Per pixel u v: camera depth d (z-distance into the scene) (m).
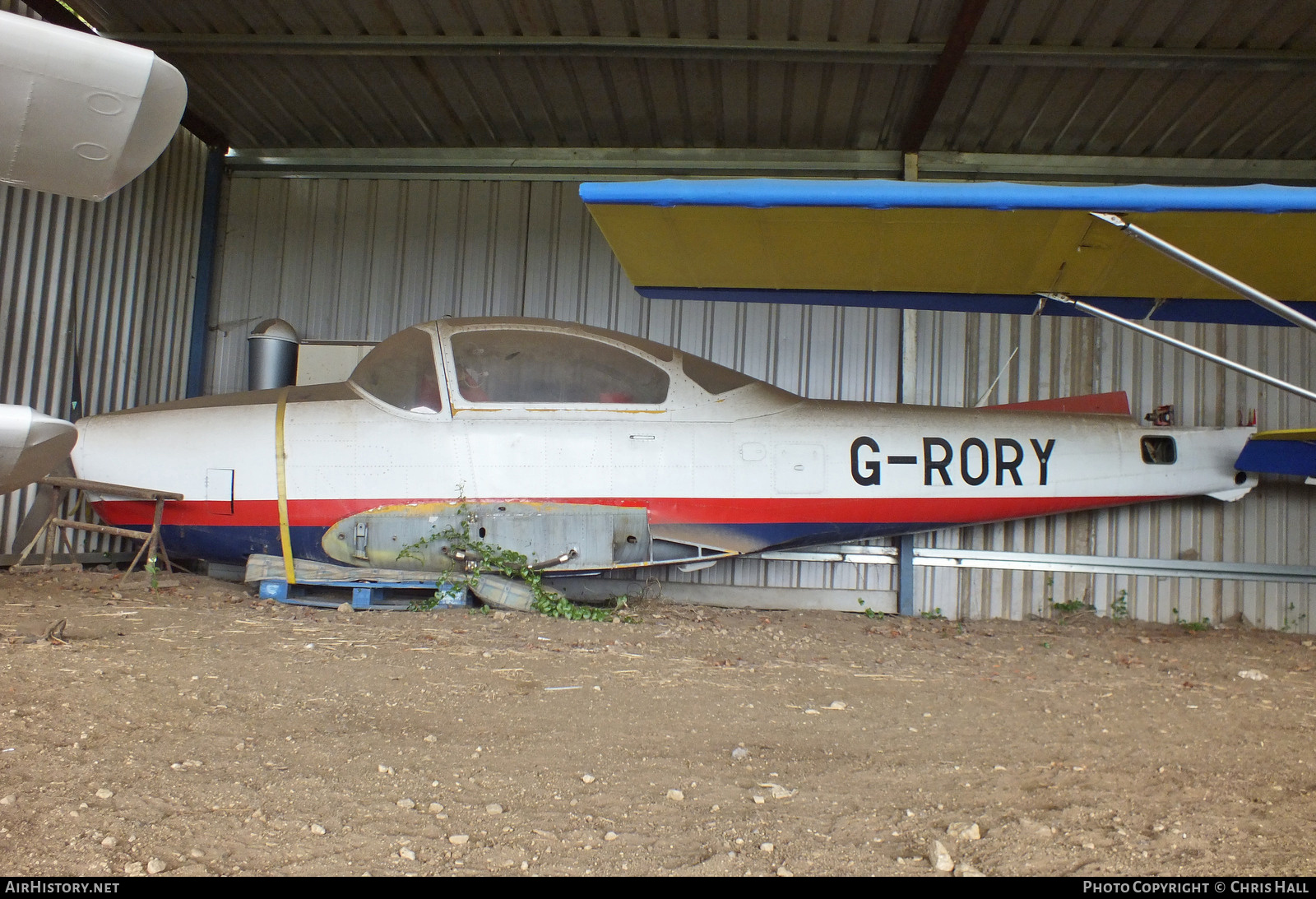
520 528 4.59
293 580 4.44
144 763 1.89
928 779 2.12
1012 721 2.72
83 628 3.19
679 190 2.65
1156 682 3.53
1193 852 1.68
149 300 6.05
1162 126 5.78
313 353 6.17
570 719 2.47
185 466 4.74
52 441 2.05
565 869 1.53
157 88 1.29
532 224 6.53
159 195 6.12
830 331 6.33
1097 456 5.23
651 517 4.74
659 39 5.09
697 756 2.21
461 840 1.62
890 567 6.09
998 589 6.08
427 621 3.97
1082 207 2.52
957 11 4.71
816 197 2.59
